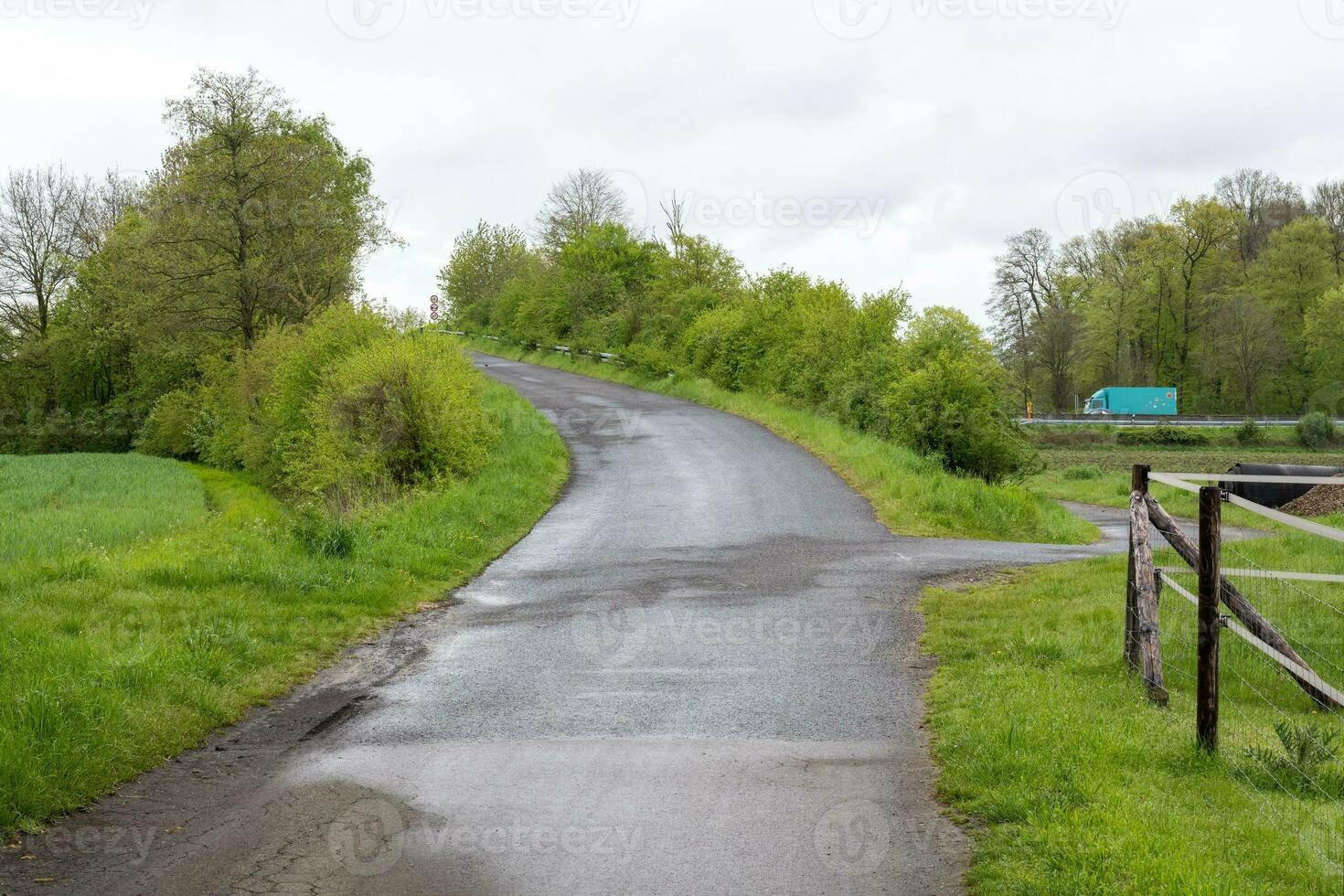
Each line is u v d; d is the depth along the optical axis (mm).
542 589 12773
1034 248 74125
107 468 38031
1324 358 66125
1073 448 56438
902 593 11789
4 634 8789
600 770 6461
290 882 4957
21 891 4902
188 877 5043
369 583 12047
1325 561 11156
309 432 26734
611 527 17703
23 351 55125
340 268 41688
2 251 55938
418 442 22297
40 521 23125
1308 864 4516
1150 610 7422
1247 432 57031
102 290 49750
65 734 6496
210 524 20797
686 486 22062
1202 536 6090
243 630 9555
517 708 7949
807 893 4703
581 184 74625
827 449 26547
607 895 4754
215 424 40500
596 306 62906
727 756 6645
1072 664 8203
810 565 13852
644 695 8180
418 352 23906
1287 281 70625
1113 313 72000
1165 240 73188
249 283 39594
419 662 9453
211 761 6871
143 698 7586
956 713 7105
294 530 13758
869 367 30328
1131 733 6398
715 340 43094
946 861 4984
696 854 5160
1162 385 74875
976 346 26875
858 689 8109
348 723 7691
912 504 19547
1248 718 6883
